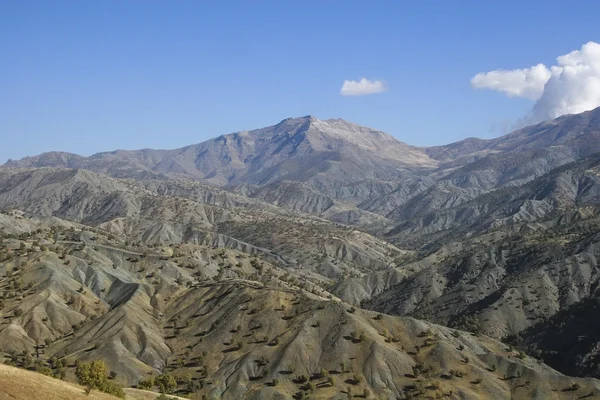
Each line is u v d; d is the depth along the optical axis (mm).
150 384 185625
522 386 196000
